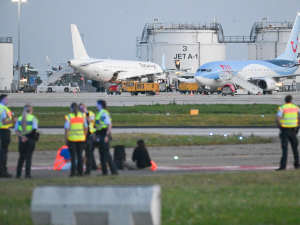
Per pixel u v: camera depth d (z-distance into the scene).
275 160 57.50
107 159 46.31
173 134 88.44
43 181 40.75
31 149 45.75
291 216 27.94
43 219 24.77
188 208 29.78
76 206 24.25
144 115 126.19
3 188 37.38
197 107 155.75
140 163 50.28
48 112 137.88
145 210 23.75
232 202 31.36
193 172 47.97
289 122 49.00
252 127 104.44
